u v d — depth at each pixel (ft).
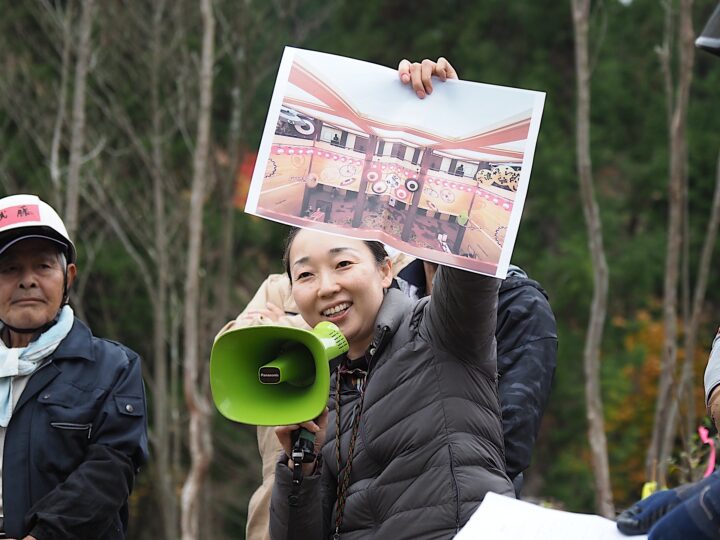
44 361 14.64
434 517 12.15
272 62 60.90
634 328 65.05
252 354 11.77
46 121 52.03
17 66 54.85
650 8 66.90
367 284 12.83
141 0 53.11
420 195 11.77
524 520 10.03
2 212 14.67
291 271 13.16
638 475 63.21
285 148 11.93
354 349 13.10
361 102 12.04
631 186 68.08
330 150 11.93
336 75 12.10
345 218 11.77
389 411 12.55
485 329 12.42
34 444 14.32
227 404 11.55
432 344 12.62
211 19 41.96
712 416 10.87
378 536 12.31
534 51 68.69
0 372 14.40
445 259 11.58
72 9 50.44
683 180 29.43
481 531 10.00
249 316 15.99
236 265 64.69
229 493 64.90
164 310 52.01
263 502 16.52
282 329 11.45
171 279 51.70
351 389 13.16
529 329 15.90
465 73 68.80
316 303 12.87
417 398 12.51
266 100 63.26
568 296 64.23
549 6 68.18
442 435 12.36
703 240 66.69
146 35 53.67
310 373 11.79
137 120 55.67
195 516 41.09
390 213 11.78
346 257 12.82
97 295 60.85
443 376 12.54
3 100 52.80
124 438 14.56
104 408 14.56
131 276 59.82
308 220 11.76
